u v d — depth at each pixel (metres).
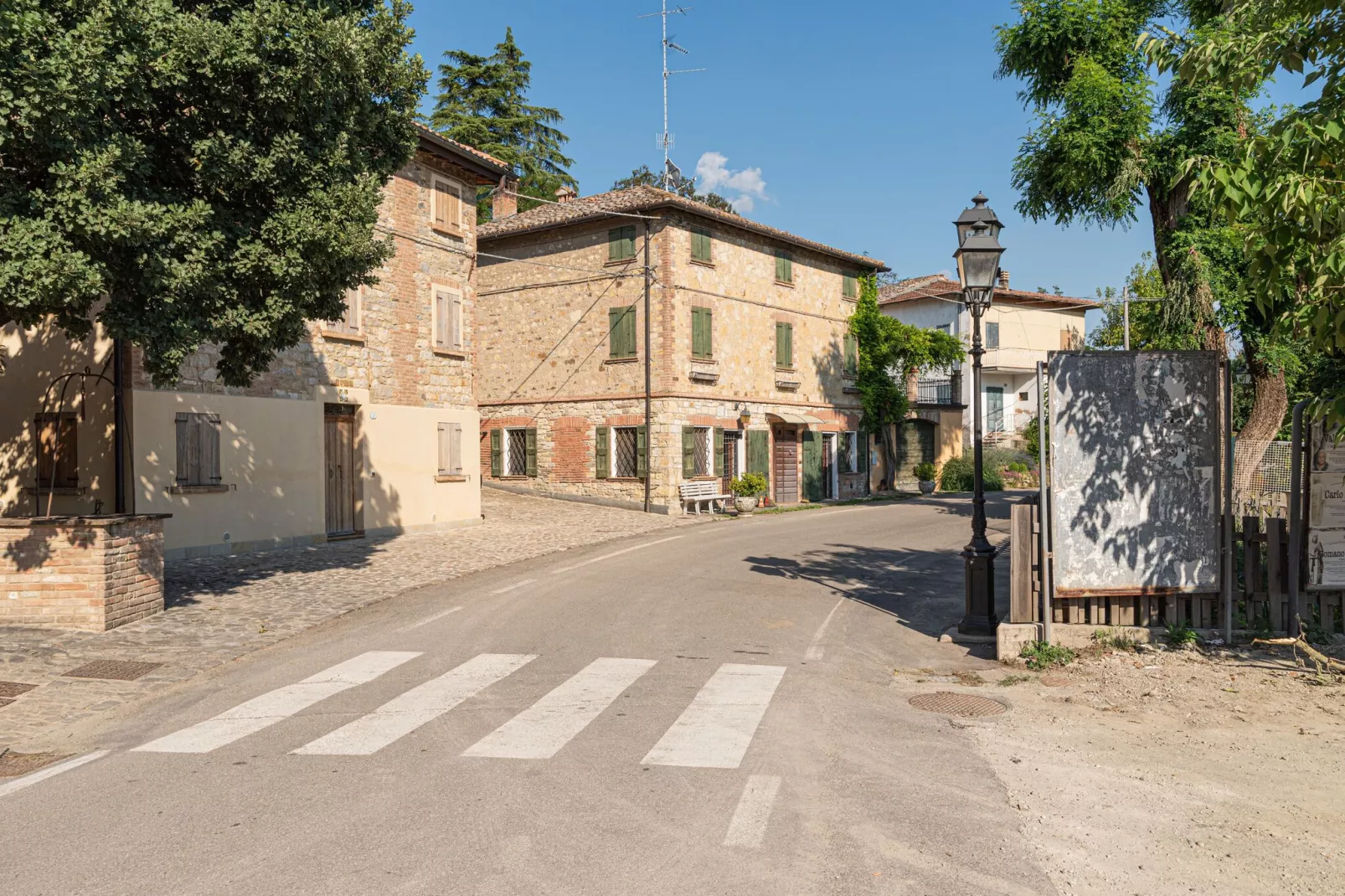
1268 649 8.80
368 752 6.21
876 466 36.91
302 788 5.53
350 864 4.48
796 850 4.64
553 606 11.90
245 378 11.96
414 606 11.92
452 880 4.31
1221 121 18.23
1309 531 8.87
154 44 9.42
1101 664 8.54
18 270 8.41
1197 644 8.93
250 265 10.54
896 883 4.30
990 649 9.65
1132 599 9.22
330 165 11.05
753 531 21.84
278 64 10.38
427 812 5.13
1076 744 6.37
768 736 6.55
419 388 20.70
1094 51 19.55
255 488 16.67
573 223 28.16
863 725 6.86
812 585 13.86
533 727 6.77
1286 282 7.27
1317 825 4.97
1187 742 6.38
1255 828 4.93
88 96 8.57
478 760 6.03
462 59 44.75
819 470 32.88
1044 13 19.73
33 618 10.10
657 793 5.42
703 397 27.94
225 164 10.29
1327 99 7.27
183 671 8.66
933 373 45.22
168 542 15.09
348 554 16.64
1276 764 5.92
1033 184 20.84
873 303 35.91
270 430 16.95
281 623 10.78
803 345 32.62
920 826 4.95
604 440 28.03
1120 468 9.02
